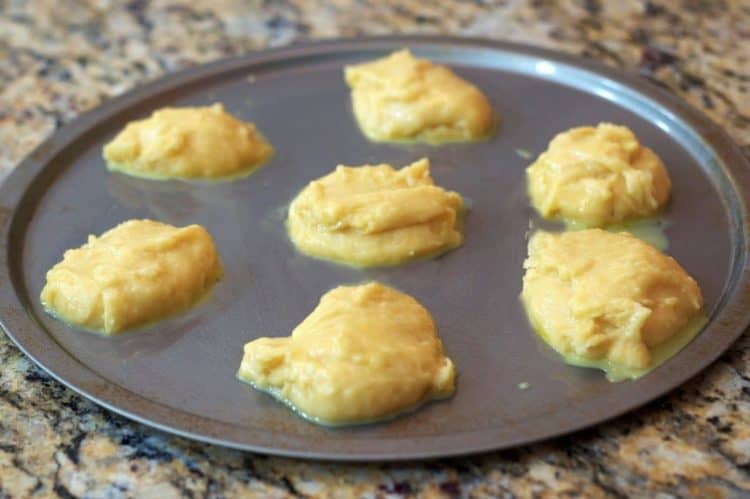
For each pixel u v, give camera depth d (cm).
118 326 64
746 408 59
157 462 58
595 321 61
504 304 65
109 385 60
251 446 57
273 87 82
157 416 58
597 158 70
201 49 88
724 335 61
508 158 75
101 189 74
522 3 91
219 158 74
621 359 61
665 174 71
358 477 57
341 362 59
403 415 59
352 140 77
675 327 62
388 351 59
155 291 64
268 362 60
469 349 62
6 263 67
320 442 57
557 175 70
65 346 63
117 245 66
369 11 91
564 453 57
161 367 62
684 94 81
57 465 58
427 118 76
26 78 85
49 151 75
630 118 77
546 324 62
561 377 60
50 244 70
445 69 79
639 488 56
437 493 56
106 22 92
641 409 59
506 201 72
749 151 75
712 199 71
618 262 63
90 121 78
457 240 69
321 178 72
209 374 61
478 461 57
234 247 69
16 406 60
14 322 64
